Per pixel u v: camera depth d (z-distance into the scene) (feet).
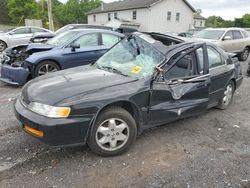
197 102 14.19
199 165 11.22
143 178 10.20
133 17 119.44
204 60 14.65
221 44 39.32
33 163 10.93
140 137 13.55
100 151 11.28
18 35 47.98
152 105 12.39
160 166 11.04
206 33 42.42
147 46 13.52
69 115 10.21
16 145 12.29
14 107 11.64
